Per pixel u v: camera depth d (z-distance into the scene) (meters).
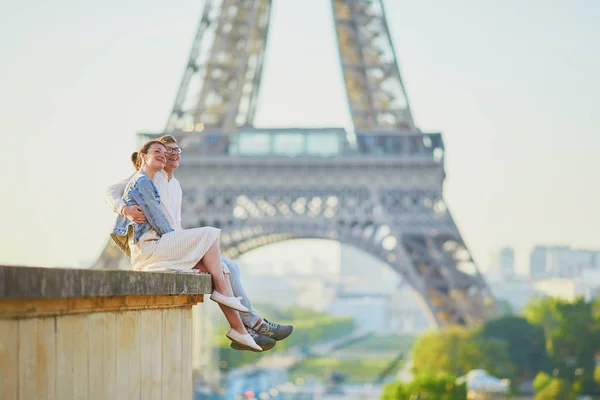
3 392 14.88
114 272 18.38
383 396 172.62
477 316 174.00
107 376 19.33
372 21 186.12
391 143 175.12
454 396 168.62
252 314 27.89
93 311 18.55
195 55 181.75
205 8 185.38
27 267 14.88
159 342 22.86
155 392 22.50
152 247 25.34
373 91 182.50
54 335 16.75
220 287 26.17
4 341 14.93
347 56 184.12
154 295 21.98
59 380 16.97
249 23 185.12
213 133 175.25
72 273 16.45
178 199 27.69
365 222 174.12
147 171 26.73
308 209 172.50
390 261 174.50
